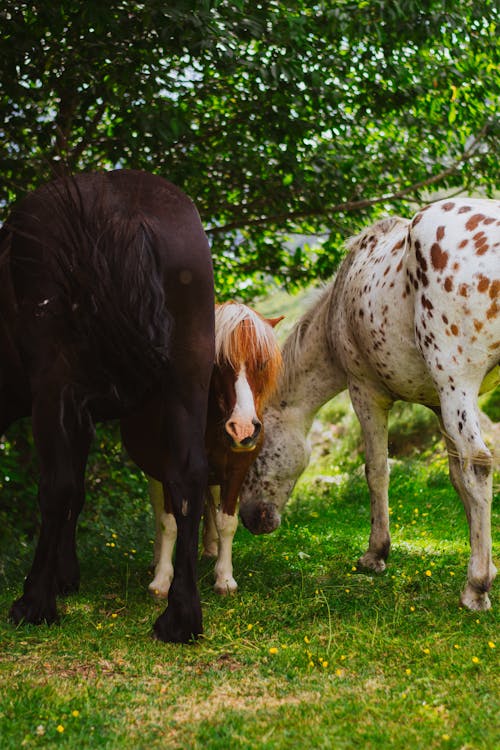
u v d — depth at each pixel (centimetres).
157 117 619
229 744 271
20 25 599
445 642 371
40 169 448
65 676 337
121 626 405
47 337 377
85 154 774
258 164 758
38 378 380
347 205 794
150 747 272
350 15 675
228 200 825
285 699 315
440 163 845
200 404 387
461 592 449
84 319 363
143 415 465
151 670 345
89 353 370
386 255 470
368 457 526
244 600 455
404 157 826
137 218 381
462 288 392
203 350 388
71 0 583
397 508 753
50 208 390
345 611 429
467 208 405
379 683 328
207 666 354
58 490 380
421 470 933
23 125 638
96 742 275
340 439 1308
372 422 523
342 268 528
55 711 297
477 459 400
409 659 353
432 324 406
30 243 389
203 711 304
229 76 669
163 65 671
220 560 491
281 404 568
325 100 716
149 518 729
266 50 653
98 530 699
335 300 527
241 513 574
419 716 291
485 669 336
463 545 598
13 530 716
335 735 277
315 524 716
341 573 516
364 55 720
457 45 766
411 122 793
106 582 516
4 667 344
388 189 847
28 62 632
